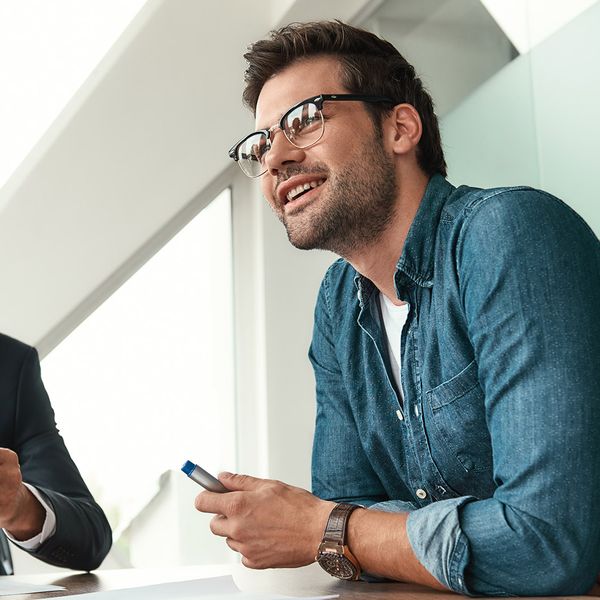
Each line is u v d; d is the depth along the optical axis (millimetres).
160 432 3504
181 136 3396
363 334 1425
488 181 2824
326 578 1187
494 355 1040
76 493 1671
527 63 2658
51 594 1143
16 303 3498
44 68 3250
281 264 3488
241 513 1058
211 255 3605
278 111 1419
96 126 3254
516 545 926
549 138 2574
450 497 1264
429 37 3072
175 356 3549
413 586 1045
